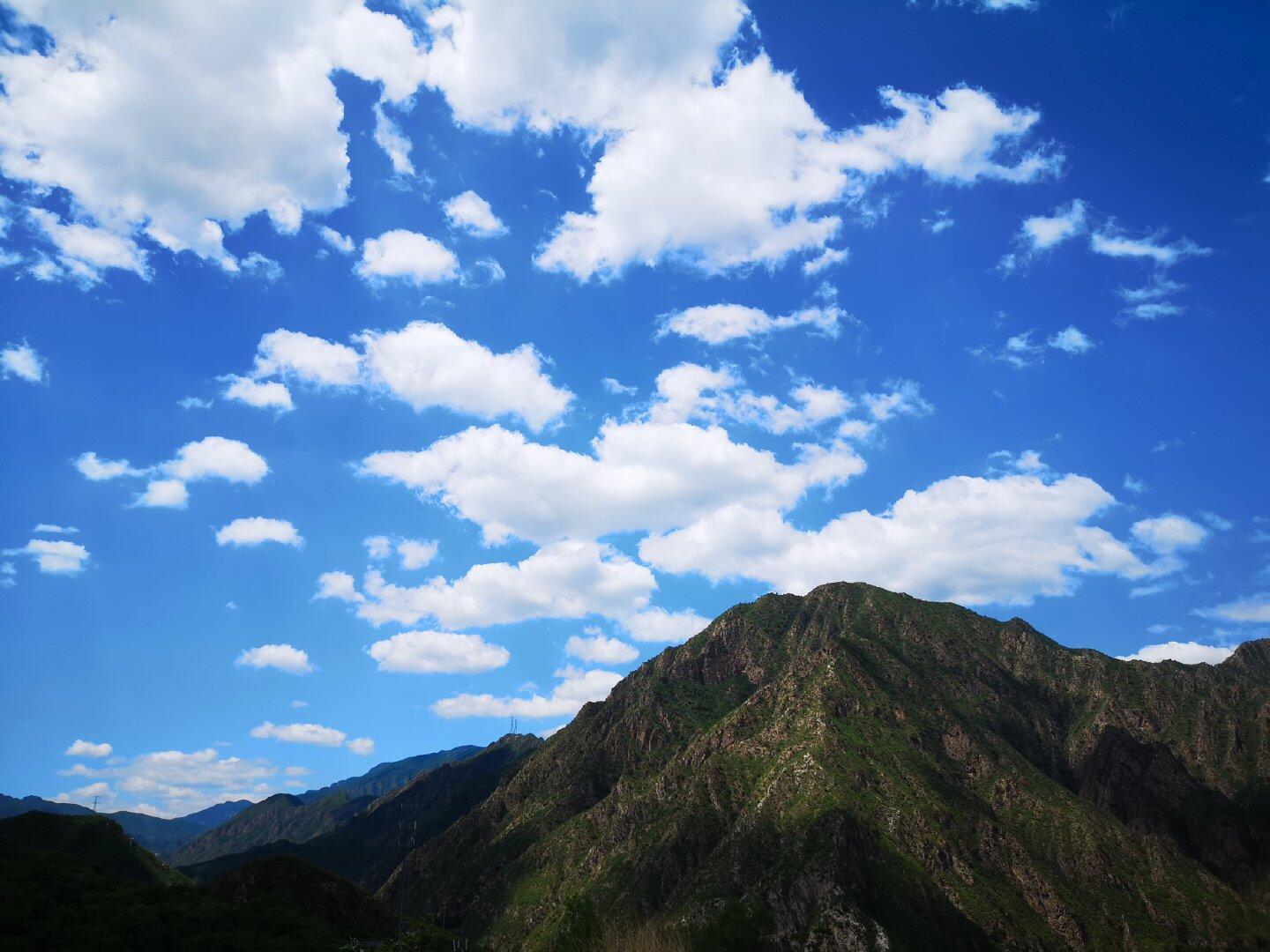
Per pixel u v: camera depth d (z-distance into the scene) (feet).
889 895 615.98
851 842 650.84
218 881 558.15
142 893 454.81
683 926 599.16
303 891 558.15
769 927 588.50
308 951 415.23
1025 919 652.89
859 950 537.65
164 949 386.11
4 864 461.37
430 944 267.39
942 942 581.53
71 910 410.72
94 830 624.18
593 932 226.58
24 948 365.61
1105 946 650.02
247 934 418.10
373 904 582.35
